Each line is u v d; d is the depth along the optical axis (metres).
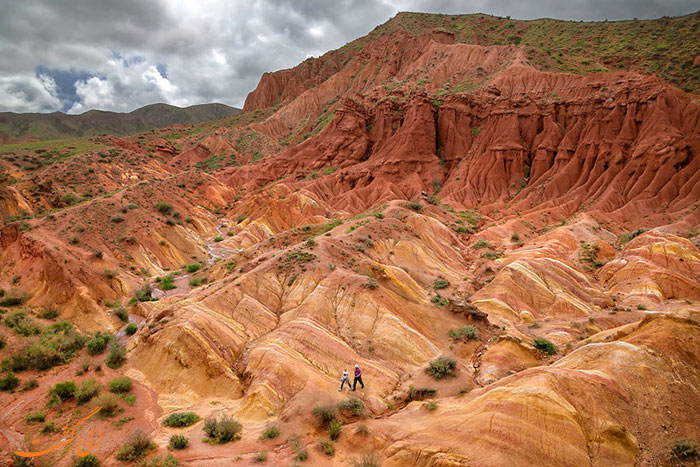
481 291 43.72
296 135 169.38
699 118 79.88
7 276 46.78
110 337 36.62
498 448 17.78
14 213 64.31
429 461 18.38
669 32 134.12
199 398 27.22
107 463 20.52
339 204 99.00
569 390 19.58
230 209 93.25
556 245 59.59
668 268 48.44
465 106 111.75
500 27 186.88
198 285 49.81
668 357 21.48
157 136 172.62
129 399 26.89
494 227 71.62
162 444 22.03
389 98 122.44
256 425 23.42
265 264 40.66
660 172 77.88
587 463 16.88
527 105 103.12
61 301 42.53
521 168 97.31
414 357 30.62
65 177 87.19
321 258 41.12
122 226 60.56
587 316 38.88
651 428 18.50
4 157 97.62
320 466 19.53
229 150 155.25
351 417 23.41
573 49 144.12
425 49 159.75
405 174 105.88
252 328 33.41
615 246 62.66
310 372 27.20
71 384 27.56
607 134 88.25
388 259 47.50
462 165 103.75
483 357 31.14
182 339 30.16
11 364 30.94
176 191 83.56
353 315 34.12
